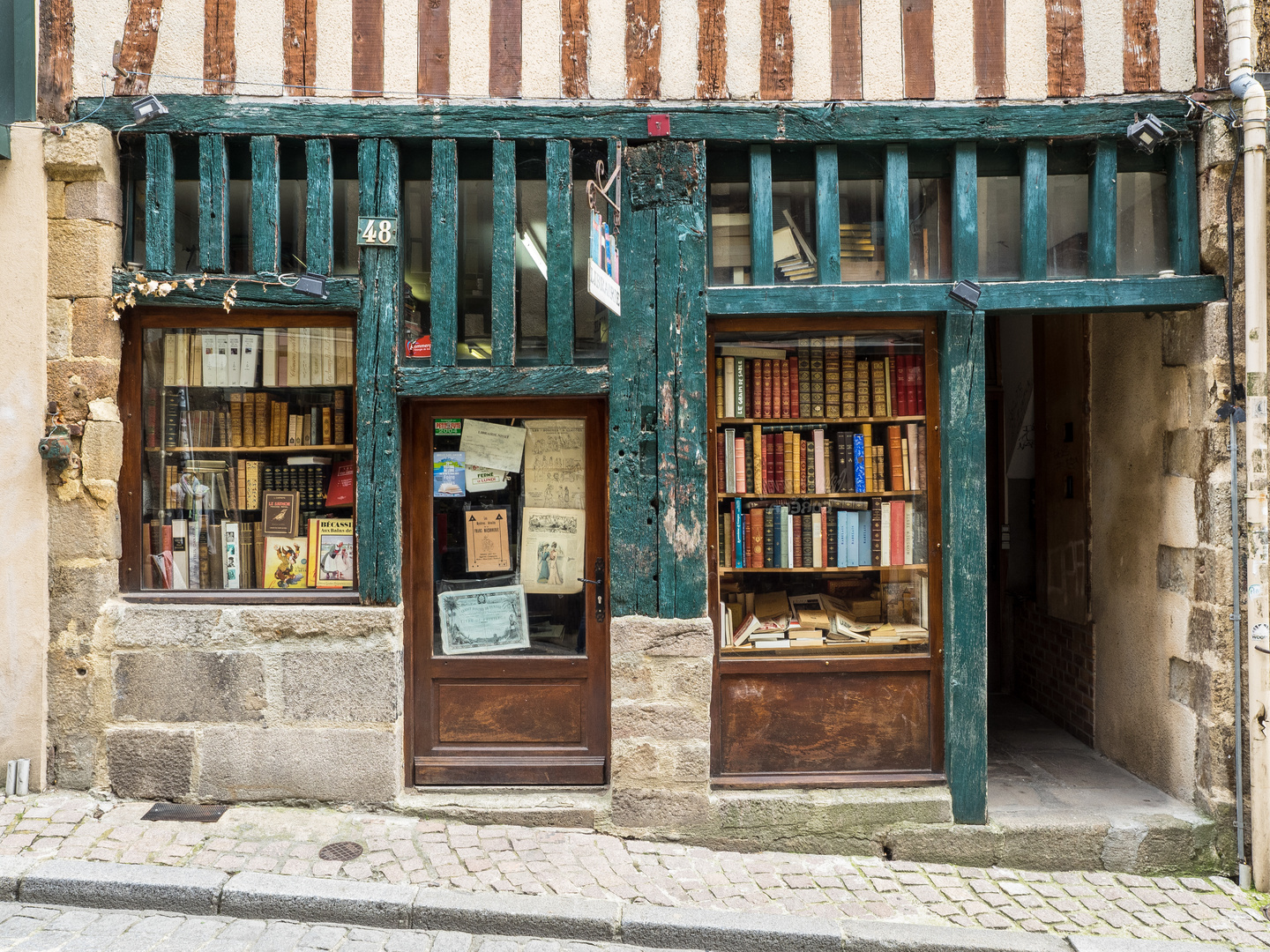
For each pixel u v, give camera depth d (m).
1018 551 6.02
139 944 2.92
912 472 4.02
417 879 3.31
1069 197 3.95
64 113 3.80
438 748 4.01
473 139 3.83
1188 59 3.78
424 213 3.95
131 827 3.57
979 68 3.82
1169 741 4.08
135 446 3.94
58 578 3.80
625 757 3.80
